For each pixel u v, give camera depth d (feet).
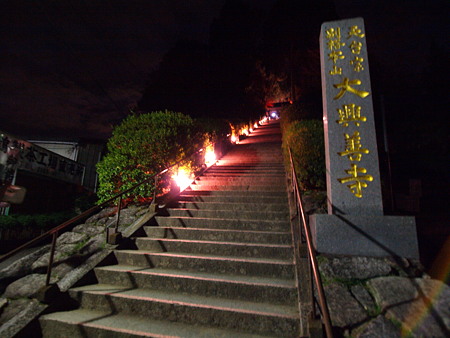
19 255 26.68
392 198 20.66
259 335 9.48
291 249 13.96
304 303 9.94
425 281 10.58
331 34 16.28
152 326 10.05
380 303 9.66
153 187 22.45
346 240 12.94
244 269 13.00
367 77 15.24
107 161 23.56
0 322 11.26
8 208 34.01
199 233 16.90
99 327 9.92
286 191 22.57
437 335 8.09
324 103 16.19
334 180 14.42
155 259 14.46
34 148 37.55
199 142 31.01
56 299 11.71
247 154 42.55
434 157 26.63
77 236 18.40
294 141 21.42
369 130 14.56
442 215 20.07
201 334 9.44
